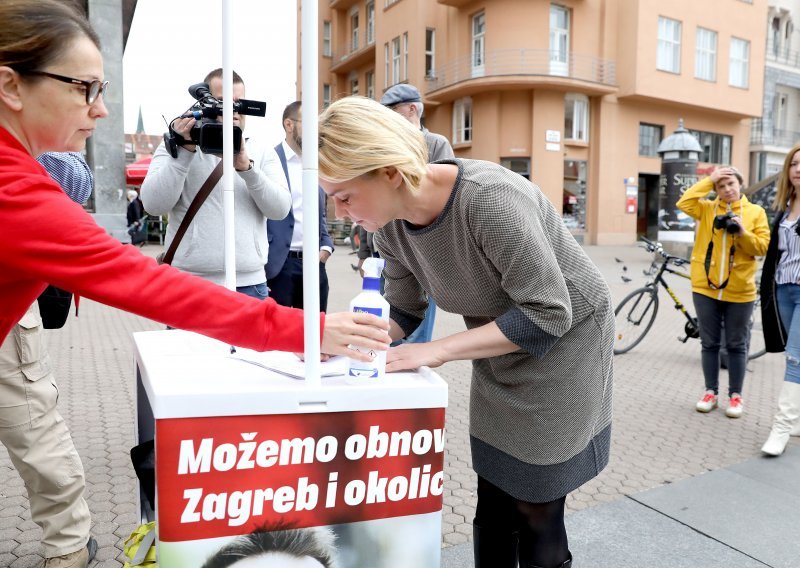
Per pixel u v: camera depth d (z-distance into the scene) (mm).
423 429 1285
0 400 1973
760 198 11531
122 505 2801
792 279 3670
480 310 1635
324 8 30281
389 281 1853
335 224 23781
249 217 3066
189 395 1118
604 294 1641
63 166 2168
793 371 3615
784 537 2680
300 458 1201
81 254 1095
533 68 21266
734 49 25375
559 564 1715
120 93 12609
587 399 1613
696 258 4422
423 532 1309
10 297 1211
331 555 1245
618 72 23062
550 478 1609
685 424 4188
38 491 2068
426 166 1452
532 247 1419
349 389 1219
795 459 3568
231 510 1167
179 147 2793
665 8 23000
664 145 16672
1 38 1098
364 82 29109
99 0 12125
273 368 1372
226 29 1786
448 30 23078
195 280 1180
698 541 2641
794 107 31719
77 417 3963
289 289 3859
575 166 23078
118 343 6270
